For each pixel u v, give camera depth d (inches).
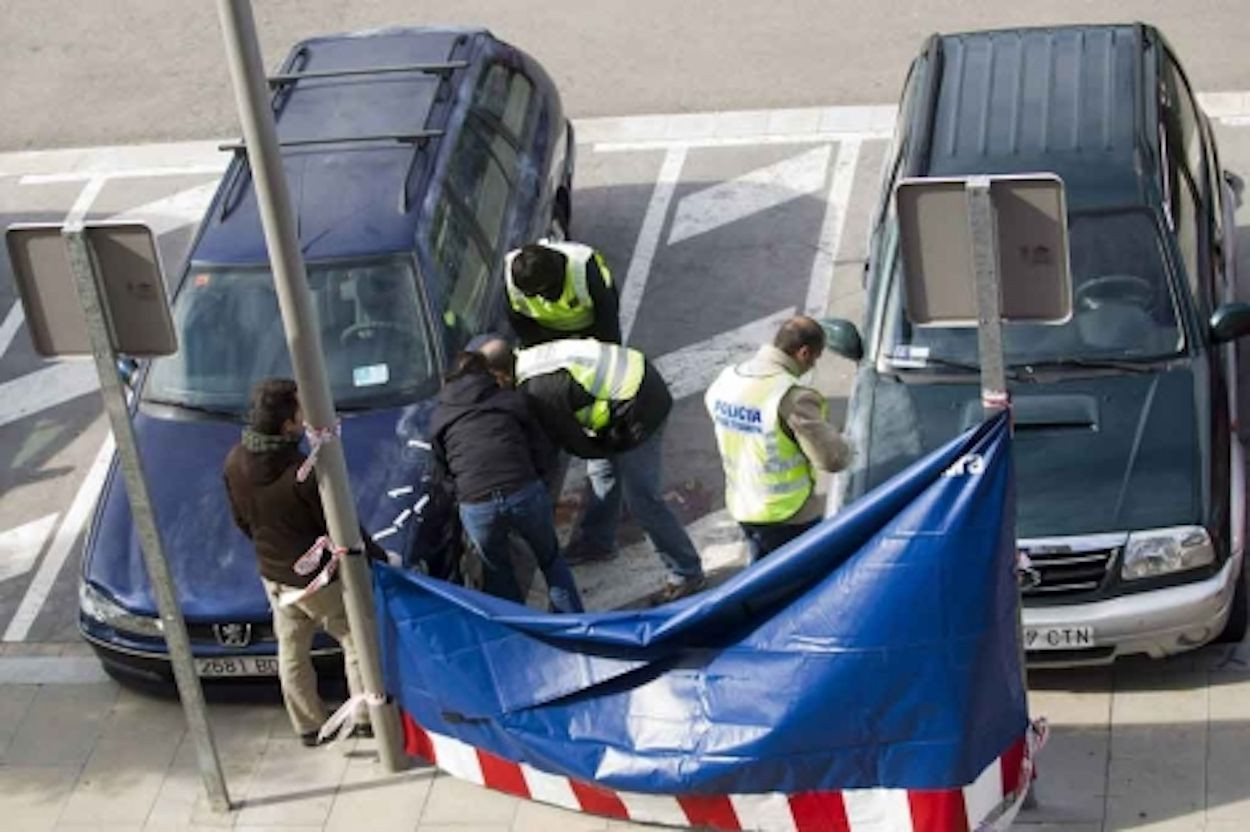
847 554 438.0
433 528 558.9
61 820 527.5
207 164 869.2
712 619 454.6
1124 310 562.6
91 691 579.5
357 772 529.0
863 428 554.6
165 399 607.2
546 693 476.1
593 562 617.6
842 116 836.6
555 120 738.8
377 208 626.2
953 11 898.1
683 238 775.1
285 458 495.5
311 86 684.1
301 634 521.0
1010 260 413.4
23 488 684.1
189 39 963.3
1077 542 510.9
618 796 472.7
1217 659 532.4
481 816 506.0
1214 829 473.7
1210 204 622.8
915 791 444.5
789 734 447.5
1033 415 543.8
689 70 882.8
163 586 486.9
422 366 599.2
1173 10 873.5
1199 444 530.9
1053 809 485.4
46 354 463.8
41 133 906.1
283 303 460.8
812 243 761.0
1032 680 532.1
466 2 958.4
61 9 1002.1
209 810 523.2
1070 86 610.2
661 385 560.1
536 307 575.8
